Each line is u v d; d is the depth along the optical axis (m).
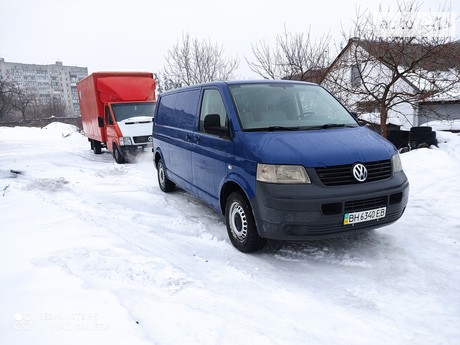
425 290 3.13
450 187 6.30
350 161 3.48
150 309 2.71
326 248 4.05
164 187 6.93
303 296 3.05
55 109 54.28
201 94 5.07
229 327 2.55
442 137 12.66
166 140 6.29
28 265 3.39
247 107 4.27
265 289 3.17
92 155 14.33
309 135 3.83
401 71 10.39
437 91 10.02
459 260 3.67
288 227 3.40
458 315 2.76
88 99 13.98
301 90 4.88
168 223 5.09
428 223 4.72
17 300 2.77
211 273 3.46
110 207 5.89
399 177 3.79
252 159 3.65
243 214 3.92
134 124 11.45
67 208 5.65
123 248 3.88
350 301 2.98
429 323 2.67
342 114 4.72
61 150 16.33
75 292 2.89
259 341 2.40
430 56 9.73
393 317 2.75
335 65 11.77
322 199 3.31
